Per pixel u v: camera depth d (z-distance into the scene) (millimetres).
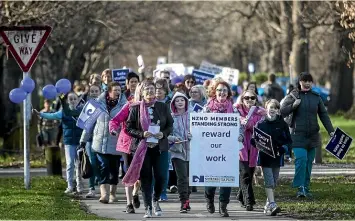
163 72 34469
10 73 59344
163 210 27234
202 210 27219
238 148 25484
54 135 49219
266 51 107250
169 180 32062
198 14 91312
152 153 25109
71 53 79500
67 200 29578
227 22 85625
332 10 51594
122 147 26109
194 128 25516
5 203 28062
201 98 29797
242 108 27469
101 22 67250
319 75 119875
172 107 26656
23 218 24734
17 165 44844
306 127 29422
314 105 29469
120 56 111750
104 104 28703
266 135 26000
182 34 91562
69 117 31766
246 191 26922
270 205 26016
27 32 31812
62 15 55062
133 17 77125
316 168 40312
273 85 48625
